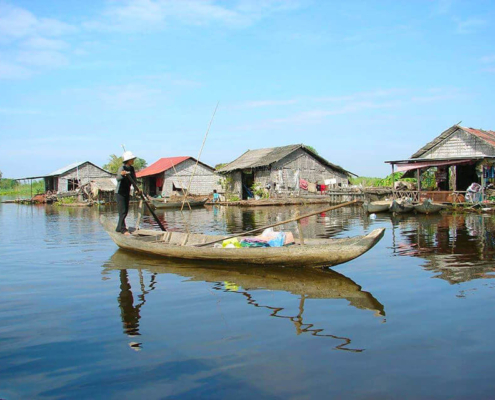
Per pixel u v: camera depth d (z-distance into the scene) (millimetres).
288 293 6484
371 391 3588
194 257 8766
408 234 13102
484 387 3639
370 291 6543
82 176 44438
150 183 43281
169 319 5391
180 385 3723
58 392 3646
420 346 4469
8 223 19000
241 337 4750
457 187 26859
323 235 13633
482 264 8414
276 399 3477
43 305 6051
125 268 8500
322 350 4387
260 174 35781
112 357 4297
